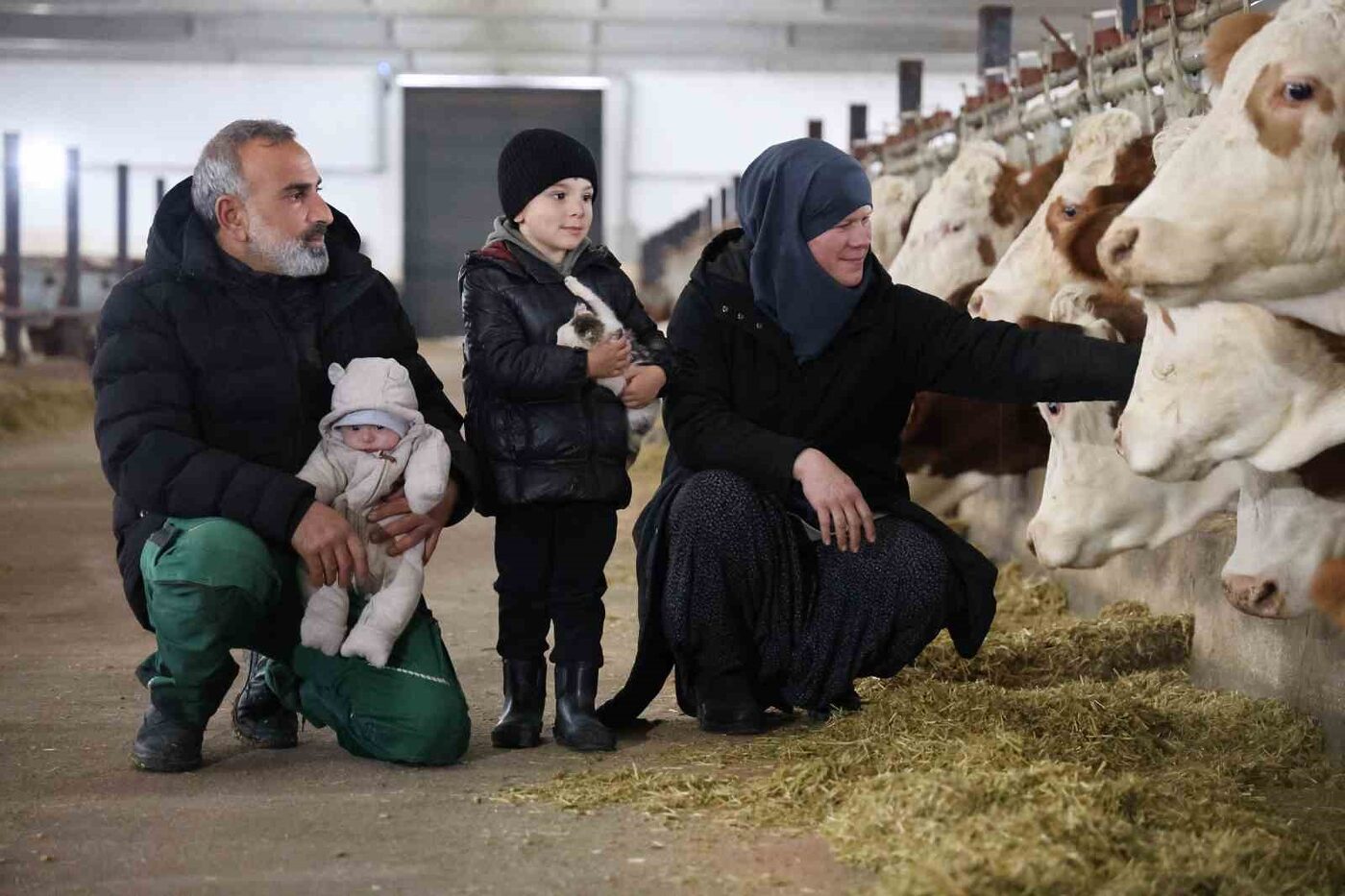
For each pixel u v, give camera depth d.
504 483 3.60
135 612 3.56
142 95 32.56
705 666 3.76
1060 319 4.14
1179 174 2.69
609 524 3.69
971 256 6.23
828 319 3.72
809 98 33.22
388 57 31.75
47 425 14.96
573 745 3.60
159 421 3.42
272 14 28.73
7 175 18.02
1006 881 2.51
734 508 3.62
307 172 3.53
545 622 3.73
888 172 9.97
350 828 3.02
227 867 2.80
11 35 28.69
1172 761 3.47
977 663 4.35
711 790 3.17
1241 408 3.02
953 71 31.70
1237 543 3.35
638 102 33.19
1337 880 2.72
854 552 3.70
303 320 3.60
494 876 2.74
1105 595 5.25
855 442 3.88
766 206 3.71
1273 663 3.96
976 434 5.78
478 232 33.53
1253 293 2.72
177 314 3.51
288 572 3.48
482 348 3.54
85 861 2.84
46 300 21.44
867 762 3.26
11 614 5.67
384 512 3.44
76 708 4.12
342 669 3.46
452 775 3.40
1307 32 2.63
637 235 33.34
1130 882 2.53
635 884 2.69
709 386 3.78
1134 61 5.52
